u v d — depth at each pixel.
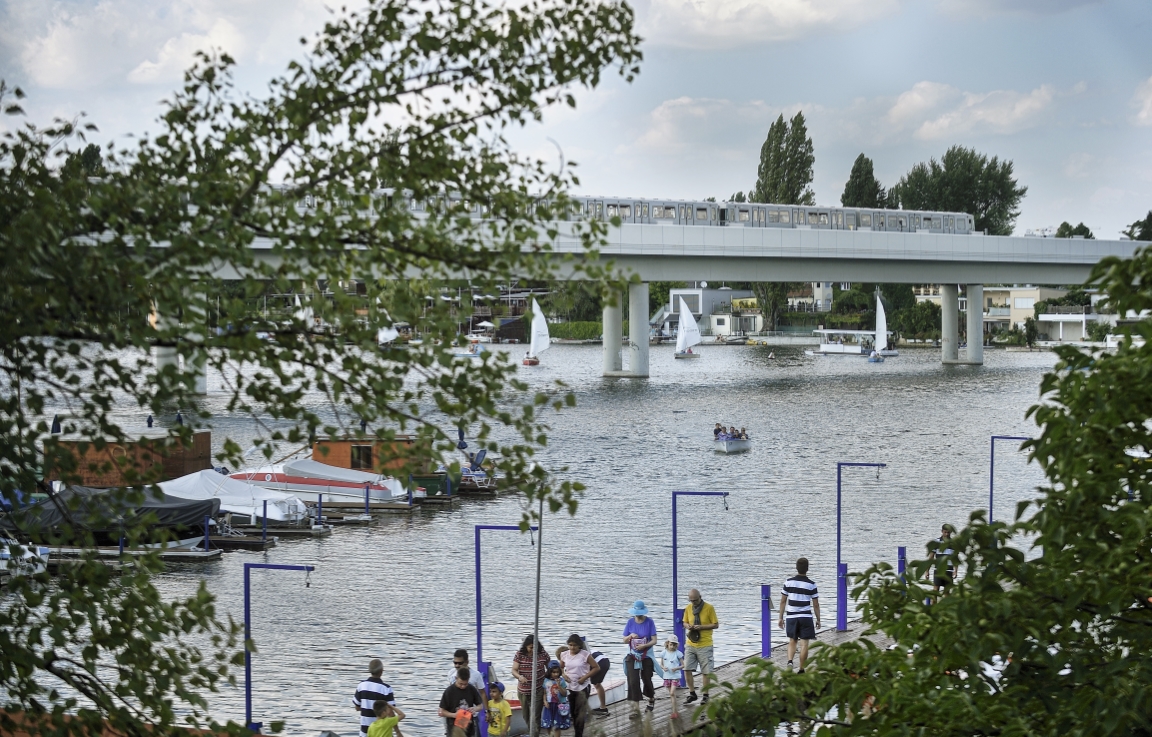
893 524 68.44
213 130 12.50
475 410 12.55
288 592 53.94
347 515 74.81
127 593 12.69
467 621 48.62
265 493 71.25
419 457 12.48
